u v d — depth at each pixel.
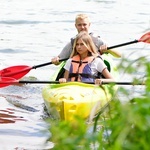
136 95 6.91
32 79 25.36
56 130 5.94
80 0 54.56
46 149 12.76
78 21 24.72
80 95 18.16
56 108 17.91
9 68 23.09
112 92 6.92
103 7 50.28
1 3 52.47
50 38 36.84
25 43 35.00
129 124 5.51
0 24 42.06
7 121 18.33
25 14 46.31
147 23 41.88
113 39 35.91
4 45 34.22
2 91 23.03
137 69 6.61
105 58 22.89
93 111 7.44
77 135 5.91
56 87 19.83
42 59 30.45
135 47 32.53
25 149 15.02
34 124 17.92
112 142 6.10
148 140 5.50
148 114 5.59
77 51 20.83
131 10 48.62
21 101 21.44
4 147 14.05
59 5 51.28
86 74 20.55
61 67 22.20
